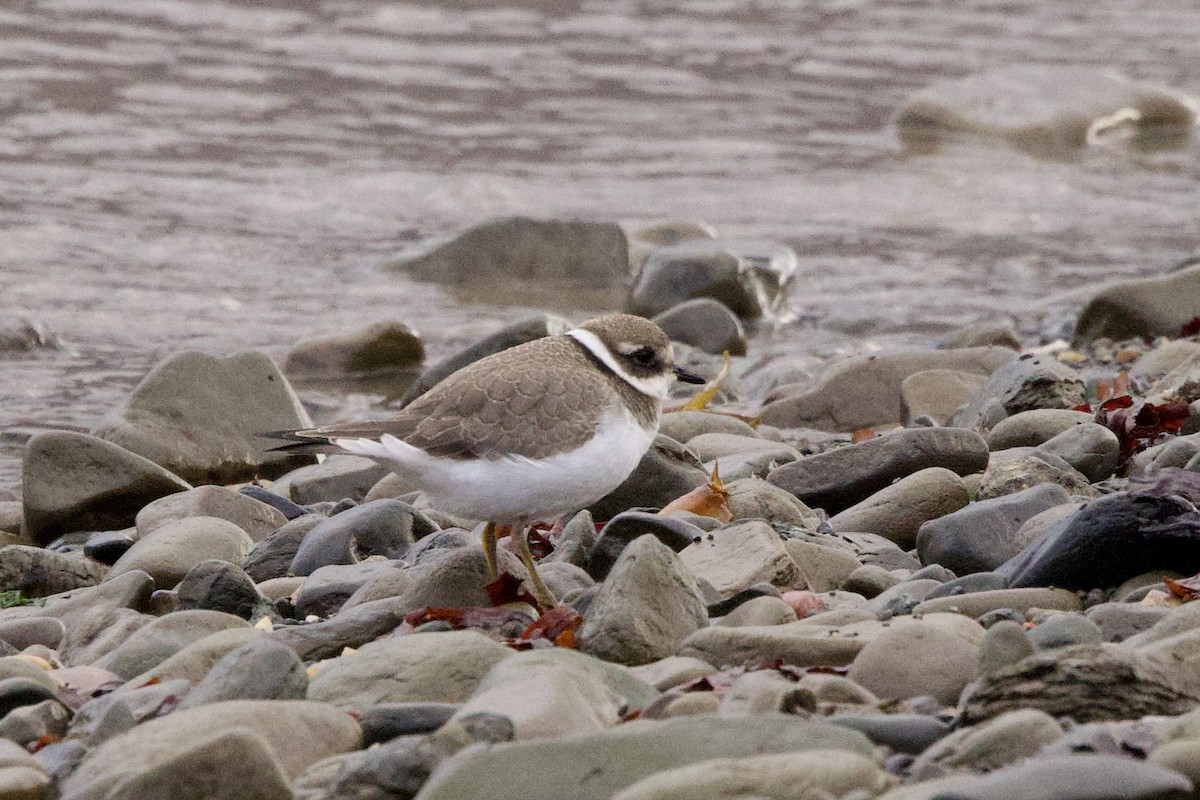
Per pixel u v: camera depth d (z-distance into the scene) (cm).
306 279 2267
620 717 730
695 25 3719
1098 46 3662
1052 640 760
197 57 3275
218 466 1462
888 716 693
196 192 2588
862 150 2983
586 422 905
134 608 1016
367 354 1914
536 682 716
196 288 2195
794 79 3372
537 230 2331
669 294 2128
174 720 714
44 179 2588
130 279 2217
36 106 2909
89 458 1324
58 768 717
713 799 591
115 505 1326
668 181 2755
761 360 1934
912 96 3141
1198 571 899
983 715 689
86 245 2331
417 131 2944
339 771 673
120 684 853
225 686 768
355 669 789
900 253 2444
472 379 926
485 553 952
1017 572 922
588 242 2339
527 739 671
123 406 1473
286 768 707
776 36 3669
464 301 2233
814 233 2528
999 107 3136
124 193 2558
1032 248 2461
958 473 1173
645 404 959
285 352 1962
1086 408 1350
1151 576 900
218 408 1487
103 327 2031
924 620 823
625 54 3484
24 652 935
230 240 2398
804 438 1496
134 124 2878
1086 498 1062
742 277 2128
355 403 1805
